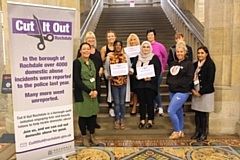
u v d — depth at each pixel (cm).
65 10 251
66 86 265
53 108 257
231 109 410
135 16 1080
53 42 248
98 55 383
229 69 406
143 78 386
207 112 392
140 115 410
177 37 411
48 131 256
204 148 347
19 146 237
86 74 325
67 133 271
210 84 352
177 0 1118
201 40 548
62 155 268
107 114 452
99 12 1101
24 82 234
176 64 368
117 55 377
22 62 231
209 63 351
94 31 884
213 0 405
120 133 407
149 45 381
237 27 391
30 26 230
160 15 1095
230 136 400
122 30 888
